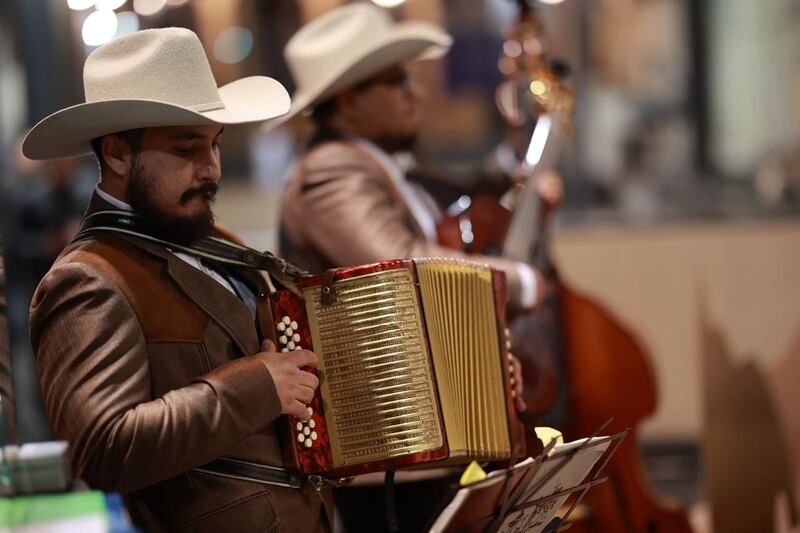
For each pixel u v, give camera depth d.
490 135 13.45
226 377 4.32
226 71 13.28
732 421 9.12
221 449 4.27
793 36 14.02
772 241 11.05
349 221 6.37
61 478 3.99
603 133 13.84
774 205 13.33
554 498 4.48
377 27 6.88
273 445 4.58
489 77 13.41
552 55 13.73
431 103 13.43
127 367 4.23
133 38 4.58
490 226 6.99
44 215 11.93
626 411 7.70
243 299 4.72
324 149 6.59
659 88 13.97
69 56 13.22
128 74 4.50
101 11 11.28
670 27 13.93
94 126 4.43
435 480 6.10
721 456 9.10
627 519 7.52
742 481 9.02
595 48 13.80
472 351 4.77
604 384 7.71
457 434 4.59
